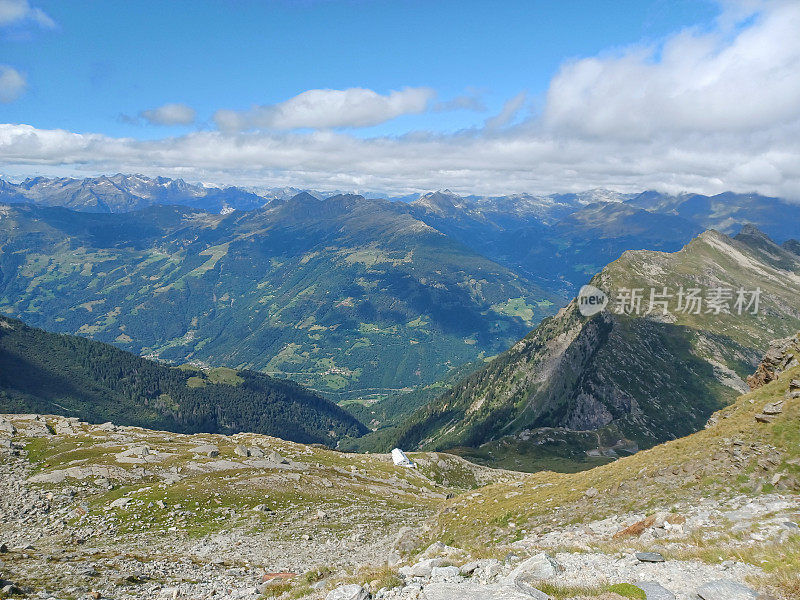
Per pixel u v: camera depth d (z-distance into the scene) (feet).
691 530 88.79
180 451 336.29
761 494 109.29
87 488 240.53
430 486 424.87
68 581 94.68
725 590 51.55
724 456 131.95
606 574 62.28
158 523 204.13
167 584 101.19
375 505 273.54
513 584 60.54
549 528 140.05
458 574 70.44
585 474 186.39
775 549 61.72
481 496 203.82
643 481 144.25
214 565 134.10
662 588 54.75
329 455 449.48
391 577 70.79
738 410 153.17
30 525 191.93
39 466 278.26
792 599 47.78
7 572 98.17
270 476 294.66
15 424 383.65
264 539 188.75
